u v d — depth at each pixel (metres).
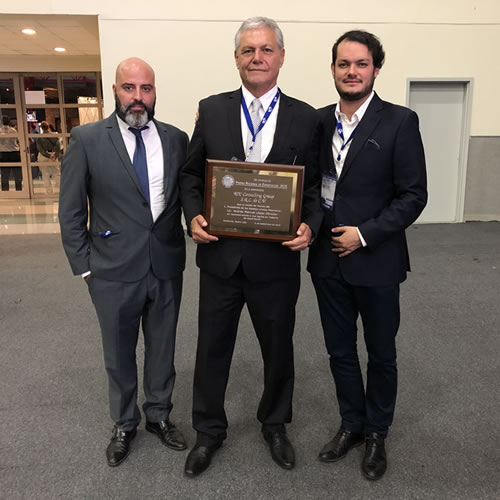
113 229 1.89
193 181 1.89
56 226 6.89
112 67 6.13
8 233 6.44
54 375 2.69
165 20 6.07
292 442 2.11
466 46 6.63
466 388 2.53
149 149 1.91
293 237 1.75
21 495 1.77
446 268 4.74
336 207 1.82
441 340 3.12
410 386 2.55
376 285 1.81
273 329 1.90
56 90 9.52
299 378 2.68
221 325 1.91
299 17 6.25
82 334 3.26
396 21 6.45
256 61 1.66
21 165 9.73
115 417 2.02
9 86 9.43
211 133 1.79
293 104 1.80
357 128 1.76
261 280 1.82
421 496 1.77
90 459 1.98
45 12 5.97
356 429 2.03
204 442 1.96
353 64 1.68
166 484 1.84
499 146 6.98
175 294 2.06
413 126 1.75
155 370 2.09
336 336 1.97
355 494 1.79
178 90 6.25
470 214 7.21
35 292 4.12
